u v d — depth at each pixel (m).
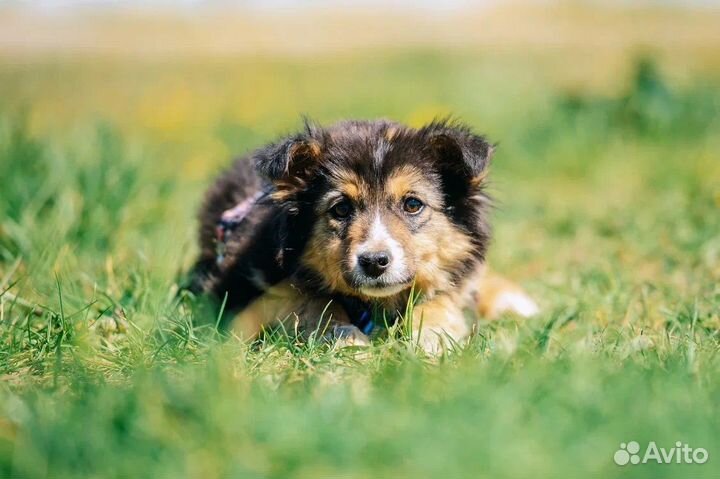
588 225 1.29
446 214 0.87
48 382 0.73
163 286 0.92
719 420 0.65
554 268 1.12
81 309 0.85
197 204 1.19
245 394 0.68
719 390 0.68
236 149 1.74
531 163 1.74
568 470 0.60
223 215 0.98
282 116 2.12
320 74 2.89
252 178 1.02
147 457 0.60
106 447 0.61
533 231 1.30
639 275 1.07
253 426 0.63
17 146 1.21
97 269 1.03
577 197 1.50
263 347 0.79
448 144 0.87
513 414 0.64
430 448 0.61
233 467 0.60
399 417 0.64
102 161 1.23
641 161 1.71
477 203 0.89
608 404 0.65
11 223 1.08
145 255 1.03
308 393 0.69
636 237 1.20
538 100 2.17
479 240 0.89
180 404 0.65
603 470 0.60
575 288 1.01
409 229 0.85
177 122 2.09
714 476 0.60
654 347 0.78
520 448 0.61
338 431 0.62
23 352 0.80
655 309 0.93
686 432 0.63
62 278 0.95
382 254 0.83
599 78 2.57
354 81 2.70
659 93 1.94
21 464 0.60
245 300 0.89
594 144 1.80
